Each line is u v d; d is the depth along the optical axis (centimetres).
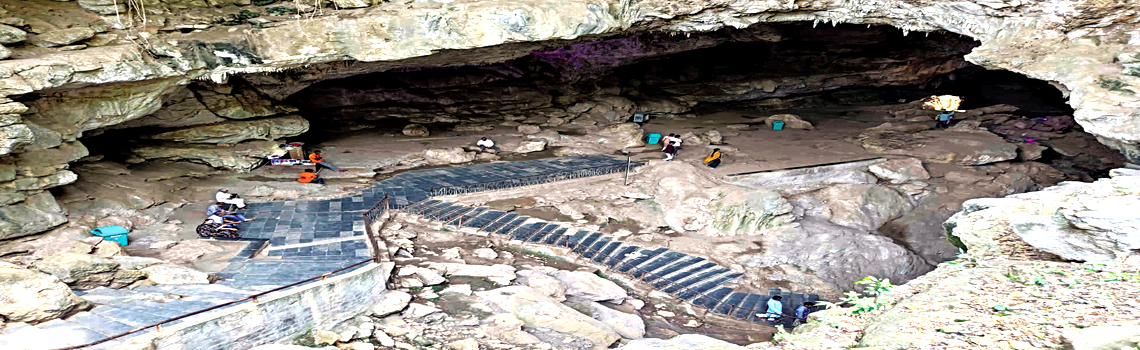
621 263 1538
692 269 1537
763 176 2061
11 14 1323
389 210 1728
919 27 1919
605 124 2839
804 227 1764
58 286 932
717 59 3512
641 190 1948
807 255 1630
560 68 3073
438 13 1579
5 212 1255
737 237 1711
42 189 1345
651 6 1778
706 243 1669
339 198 1797
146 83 1494
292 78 2078
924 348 592
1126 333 523
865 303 827
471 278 1352
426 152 2258
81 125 1432
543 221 1744
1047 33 1684
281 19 1638
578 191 1967
